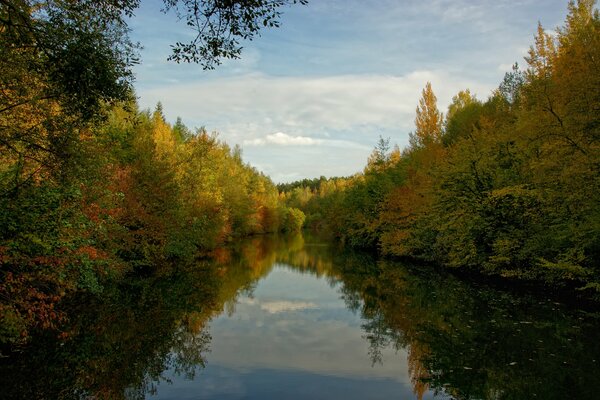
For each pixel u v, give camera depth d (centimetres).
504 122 2653
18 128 1030
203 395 884
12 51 927
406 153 5231
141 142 2828
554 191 1688
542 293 1934
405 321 1521
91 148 1339
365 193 4828
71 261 1342
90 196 1581
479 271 2539
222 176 5400
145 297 1878
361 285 2353
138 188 2500
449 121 5100
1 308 988
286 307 1805
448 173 2544
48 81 951
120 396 873
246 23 776
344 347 1236
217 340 1304
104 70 899
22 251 1137
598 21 2245
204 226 3575
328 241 6494
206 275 2634
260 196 8456
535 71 2469
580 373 972
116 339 1265
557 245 1764
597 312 1542
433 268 2980
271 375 1006
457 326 1402
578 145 1562
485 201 2231
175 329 1406
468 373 996
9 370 999
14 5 827
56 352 1130
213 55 813
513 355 1102
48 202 1144
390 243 3819
